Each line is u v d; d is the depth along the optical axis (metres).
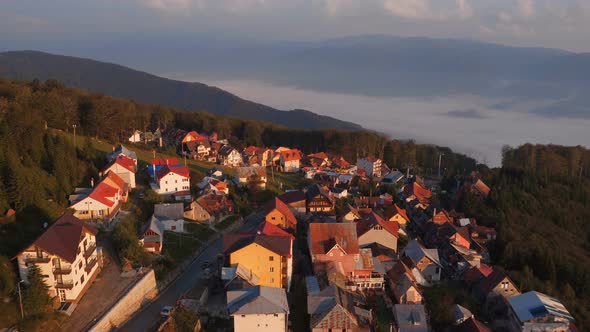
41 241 55.31
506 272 86.19
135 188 101.31
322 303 59.59
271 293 57.53
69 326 52.00
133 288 59.53
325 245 73.12
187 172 104.25
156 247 73.38
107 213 81.31
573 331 65.56
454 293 74.88
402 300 66.56
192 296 61.56
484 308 73.88
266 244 66.75
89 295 58.59
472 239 102.00
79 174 94.50
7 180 70.38
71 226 60.22
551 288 83.19
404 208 124.88
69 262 55.09
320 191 104.62
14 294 52.59
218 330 57.81
